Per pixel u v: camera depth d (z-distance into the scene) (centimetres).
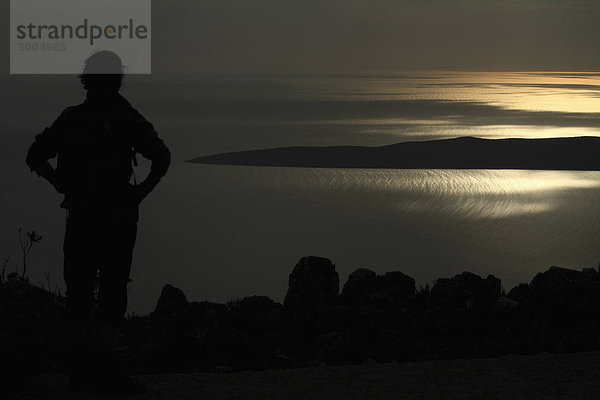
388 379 524
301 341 756
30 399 480
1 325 600
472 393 488
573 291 824
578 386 503
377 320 787
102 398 480
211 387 502
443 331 766
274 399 473
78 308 504
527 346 723
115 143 504
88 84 509
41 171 505
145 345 691
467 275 891
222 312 802
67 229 507
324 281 854
